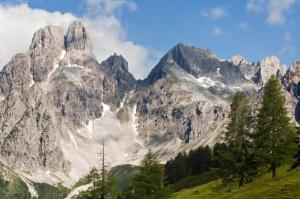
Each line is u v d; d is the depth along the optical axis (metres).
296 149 98.81
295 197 70.06
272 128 98.19
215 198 98.75
